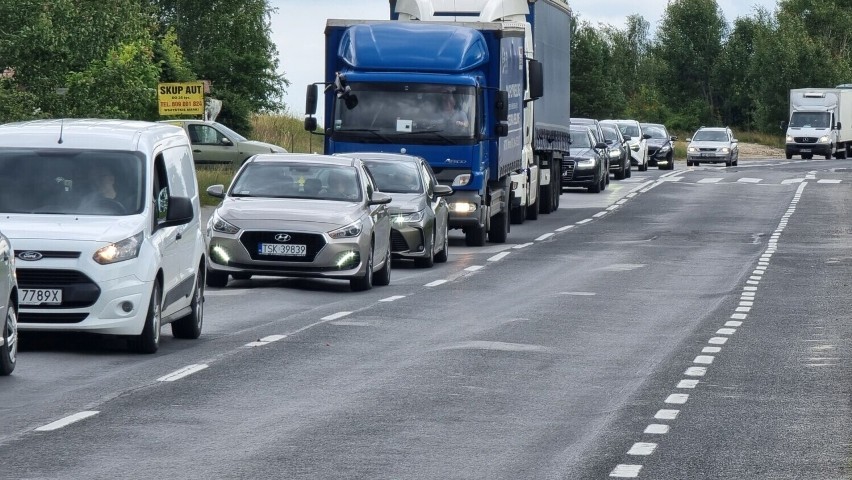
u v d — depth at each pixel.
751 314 31.92
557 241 54.69
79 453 15.70
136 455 15.62
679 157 158.88
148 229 24.59
